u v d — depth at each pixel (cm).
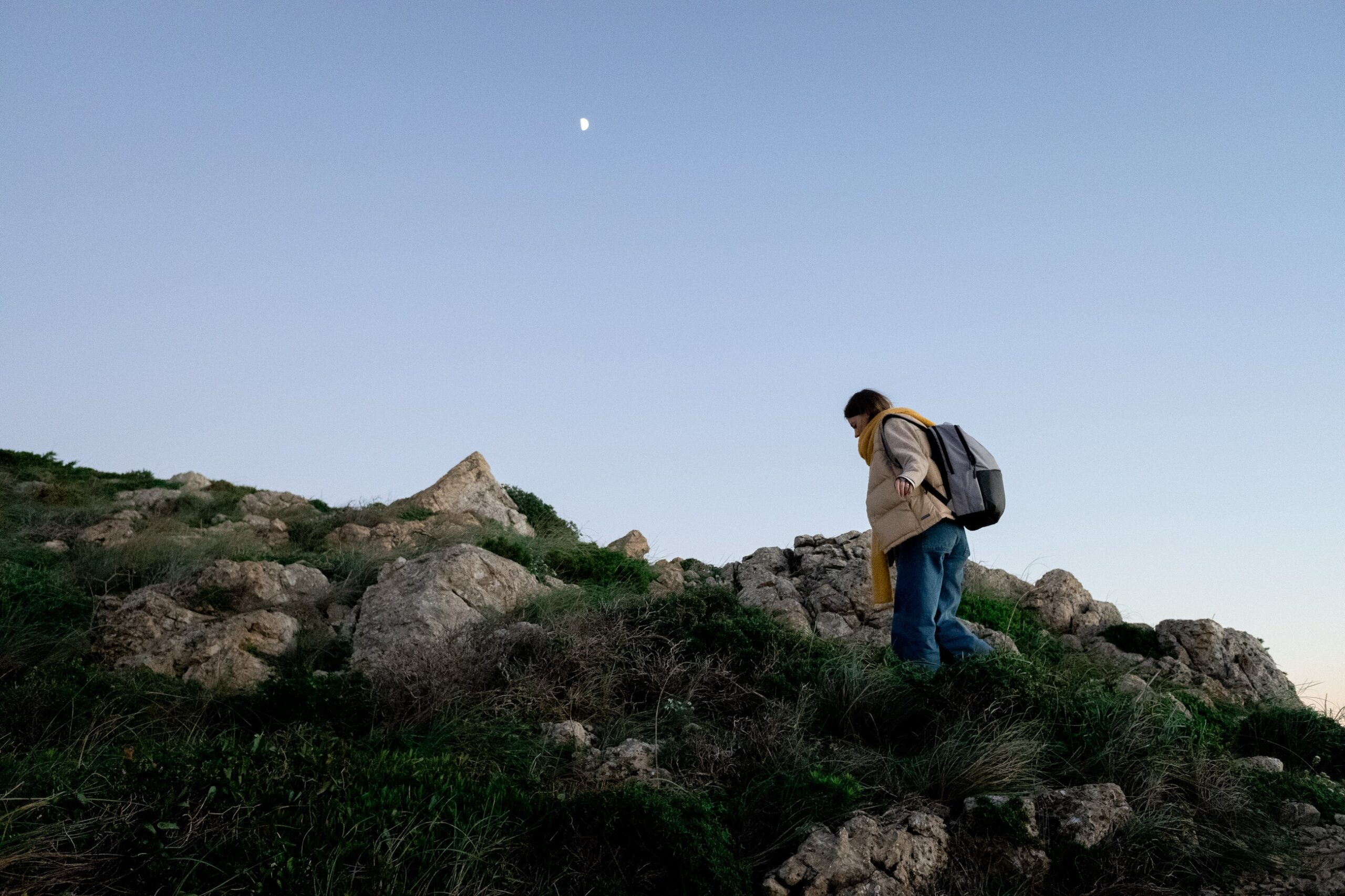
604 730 504
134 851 315
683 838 368
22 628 579
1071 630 884
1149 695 548
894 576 835
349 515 1202
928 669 564
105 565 794
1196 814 454
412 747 440
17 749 412
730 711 534
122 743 426
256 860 314
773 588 846
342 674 511
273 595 725
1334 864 412
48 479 1386
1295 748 586
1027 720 507
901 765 466
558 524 1465
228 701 489
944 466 598
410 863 333
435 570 705
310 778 358
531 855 365
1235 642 829
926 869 389
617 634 595
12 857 299
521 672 545
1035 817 421
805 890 369
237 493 1445
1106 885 398
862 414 646
